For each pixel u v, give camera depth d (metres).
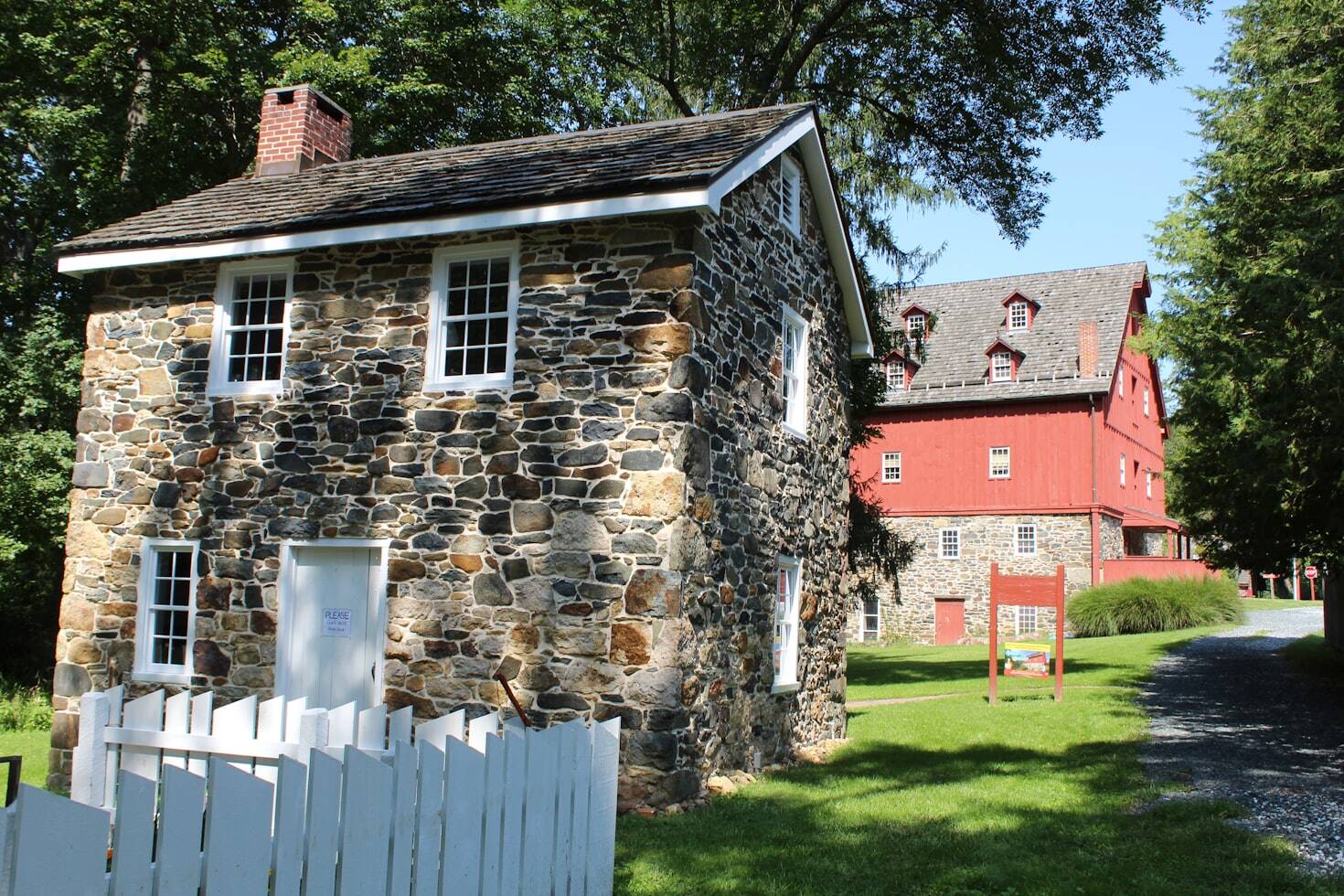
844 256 13.49
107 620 10.73
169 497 10.68
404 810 3.97
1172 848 7.10
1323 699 15.71
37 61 17.81
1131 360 35.97
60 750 10.62
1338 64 12.40
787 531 11.64
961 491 33.22
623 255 9.37
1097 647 24.75
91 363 11.20
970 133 20.83
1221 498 16.48
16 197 18.45
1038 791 9.21
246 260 10.84
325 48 19.94
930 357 35.06
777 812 8.39
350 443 10.09
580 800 5.18
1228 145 17.72
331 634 10.00
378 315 10.22
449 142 20.36
